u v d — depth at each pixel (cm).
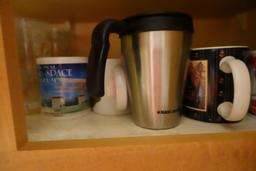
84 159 27
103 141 29
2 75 25
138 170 28
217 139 29
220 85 35
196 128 34
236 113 30
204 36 59
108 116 42
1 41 24
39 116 41
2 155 26
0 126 26
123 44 34
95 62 29
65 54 57
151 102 33
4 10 25
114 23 29
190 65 37
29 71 45
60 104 39
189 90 38
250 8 52
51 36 54
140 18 30
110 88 42
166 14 30
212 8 51
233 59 32
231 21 59
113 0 43
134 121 36
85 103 42
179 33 30
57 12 50
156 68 31
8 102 25
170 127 34
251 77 38
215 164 29
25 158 27
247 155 29
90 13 52
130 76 34
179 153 28
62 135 31
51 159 27
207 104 36
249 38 54
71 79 39
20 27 44
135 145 28
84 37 58
